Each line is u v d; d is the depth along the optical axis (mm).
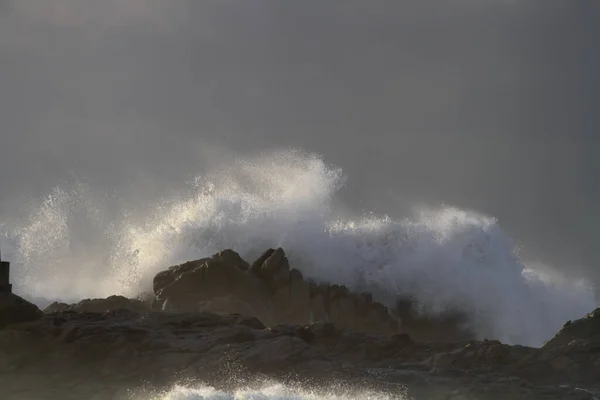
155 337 87438
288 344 84875
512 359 88000
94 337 85500
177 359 84062
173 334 89500
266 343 85438
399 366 87625
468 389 79312
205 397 76000
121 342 85125
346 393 79500
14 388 79500
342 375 81750
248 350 84625
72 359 83875
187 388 79625
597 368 85562
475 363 87812
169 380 81562
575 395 78625
